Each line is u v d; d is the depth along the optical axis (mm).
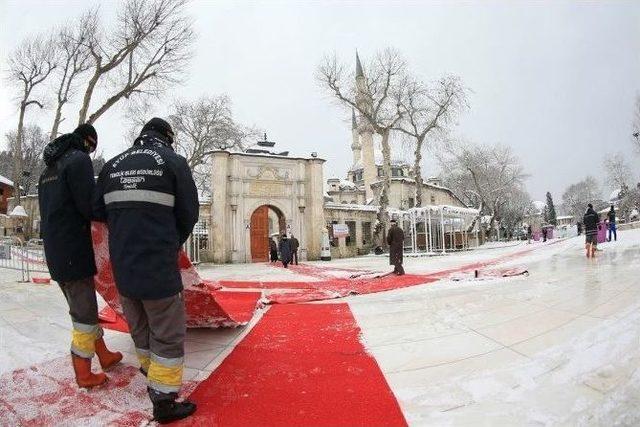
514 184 53781
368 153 57406
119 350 3924
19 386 2992
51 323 4879
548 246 23516
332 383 3047
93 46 22766
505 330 4305
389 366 3402
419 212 27797
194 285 3770
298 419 2459
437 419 2410
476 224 39688
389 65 32406
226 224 25312
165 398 2453
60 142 3109
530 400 2613
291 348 4016
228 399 2773
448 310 5586
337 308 6242
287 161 27562
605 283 6859
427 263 16828
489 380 2982
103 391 2936
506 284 7793
